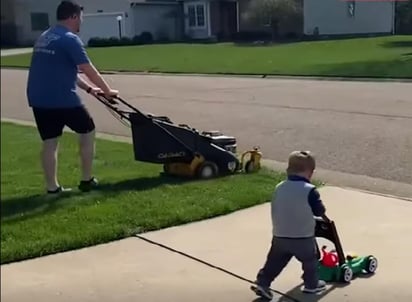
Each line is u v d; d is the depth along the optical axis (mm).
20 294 4113
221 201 5719
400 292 3773
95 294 4062
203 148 6633
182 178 6695
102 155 8141
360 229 4660
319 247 4395
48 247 4848
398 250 4289
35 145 9469
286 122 9273
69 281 4293
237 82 12672
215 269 4344
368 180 5820
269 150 7695
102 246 4938
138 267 4469
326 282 3951
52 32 6051
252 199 5695
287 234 3793
